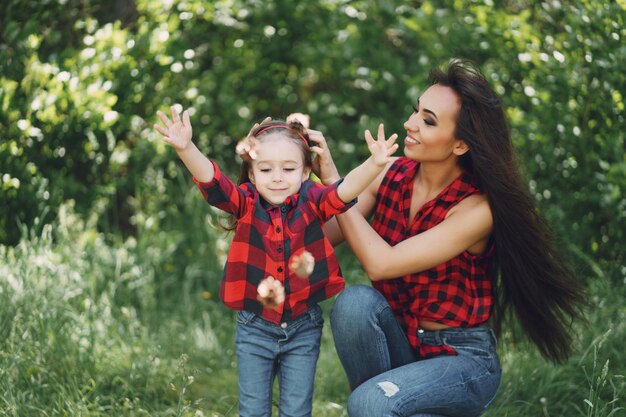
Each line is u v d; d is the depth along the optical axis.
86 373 3.18
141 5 4.31
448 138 2.51
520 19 3.96
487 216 2.57
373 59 4.88
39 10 4.09
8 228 4.02
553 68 3.79
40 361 3.17
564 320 2.84
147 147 4.37
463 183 2.61
